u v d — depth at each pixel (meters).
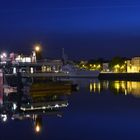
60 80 121.88
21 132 51.50
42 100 98.12
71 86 124.31
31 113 72.44
